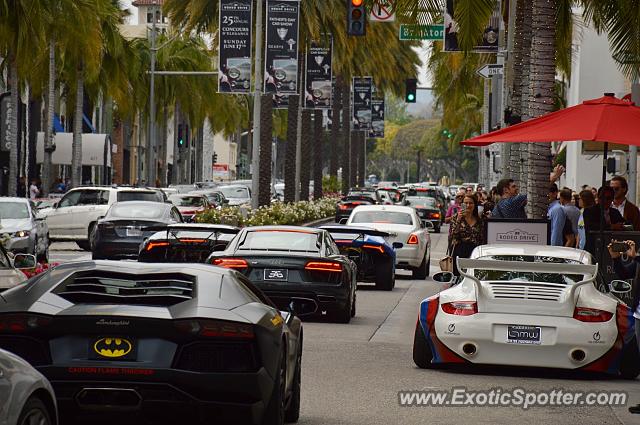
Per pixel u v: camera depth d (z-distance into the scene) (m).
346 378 21.17
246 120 199.88
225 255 29.81
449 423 17.12
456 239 32.66
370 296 40.03
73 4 86.25
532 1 43.72
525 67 47.47
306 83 92.50
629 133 26.70
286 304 29.81
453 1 43.78
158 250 34.69
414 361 22.55
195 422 15.85
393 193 116.19
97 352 13.72
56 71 109.75
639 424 17.39
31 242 47.50
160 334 13.73
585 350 20.97
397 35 113.81
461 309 21.62
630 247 19.56
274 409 14.57
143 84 137.50
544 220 32.09
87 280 14.77
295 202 93.50
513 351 21.20
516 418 17.70
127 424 15.91
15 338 13.83
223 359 13.81
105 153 118.00
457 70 94.00
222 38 70.75
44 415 11.23
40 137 114.25
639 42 41.41
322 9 85.44
